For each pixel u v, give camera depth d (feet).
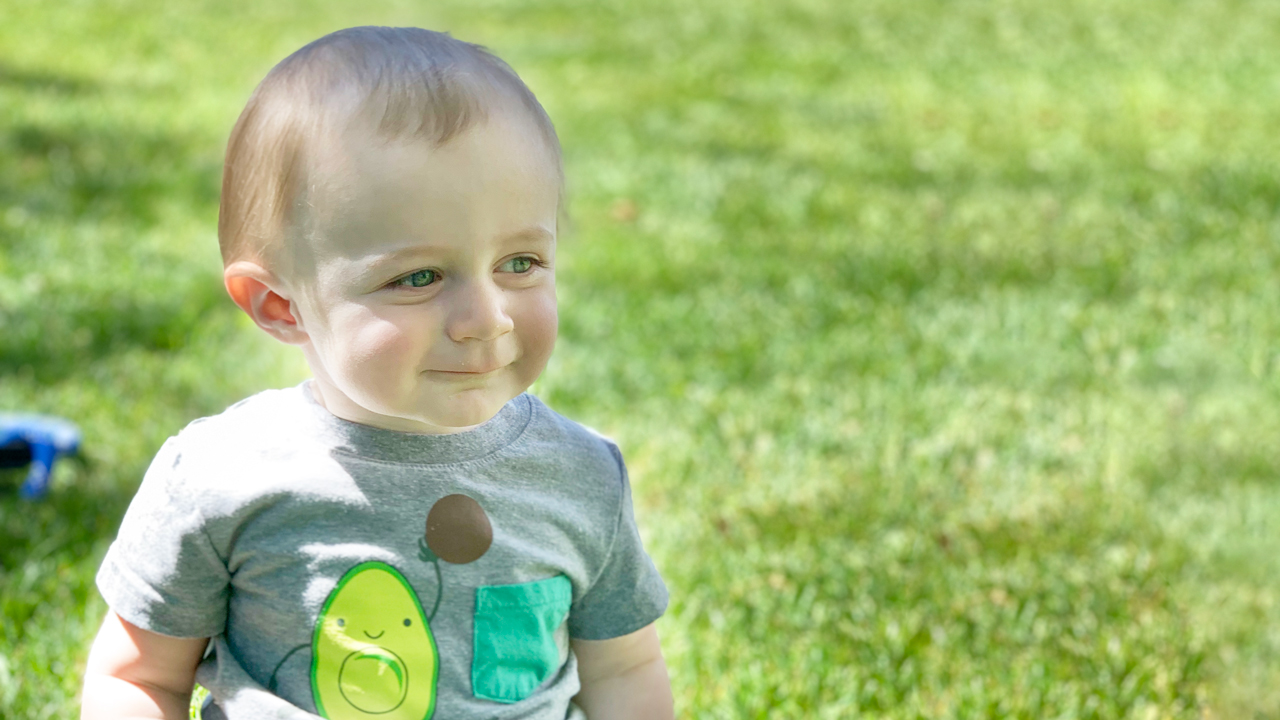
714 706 8.34
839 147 24.25
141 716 5.33
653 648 6.14
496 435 5.45
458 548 5.28
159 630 5.26
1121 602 9.93
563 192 5.33
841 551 10.48
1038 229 19.38
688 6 40.34
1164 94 29.66
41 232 16.88
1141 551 10.73
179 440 5.40
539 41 34.55
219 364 13.29
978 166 23.13
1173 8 40.40
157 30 32.81
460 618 5.29
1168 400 13.69
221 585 5.28
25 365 12.85
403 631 5.22
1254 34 36.78
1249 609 10.03
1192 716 8.71
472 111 4.84
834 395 13.38
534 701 5.46
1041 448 12.39
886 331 15.20
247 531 5.20
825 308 15.84
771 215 19.67
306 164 4.85
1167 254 18.35
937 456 12.14
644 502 11.09
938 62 32.83
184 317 14.32
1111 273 17.39
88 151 21.17
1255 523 11.29
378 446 5.27
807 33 36.42
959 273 17.24
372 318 4.84
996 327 15.38
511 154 4.88
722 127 25.54
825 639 9.27
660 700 6.12
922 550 10.55
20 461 10.75
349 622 5.19
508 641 5.37
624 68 31.14
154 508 5.27
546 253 5.10
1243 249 18.71
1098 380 14.07
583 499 5.65
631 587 5.89
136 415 11.93
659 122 25.75
